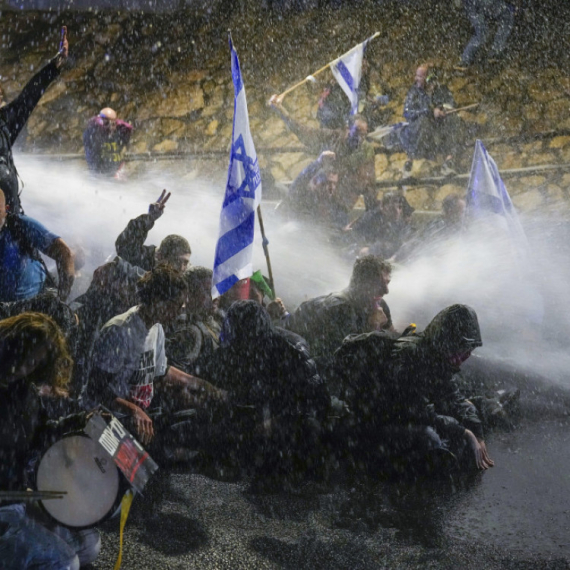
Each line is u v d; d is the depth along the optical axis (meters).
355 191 9.16
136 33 14.57
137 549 3.80
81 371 4.91
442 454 4.63
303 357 4.68
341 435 4.79
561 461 4.89
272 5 13.98
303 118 12.24
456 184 10.37
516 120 11.21
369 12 13.29
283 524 4.09
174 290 4.13
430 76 10.41
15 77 14.54
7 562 3.06
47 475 3.20
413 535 4.00
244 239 5.09
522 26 12.01
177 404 4.72
